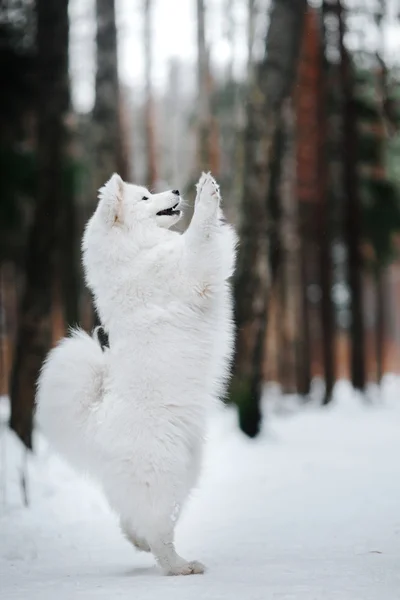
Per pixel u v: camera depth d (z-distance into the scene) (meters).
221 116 33.03
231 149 29.69
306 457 17.33
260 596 6.39
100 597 6.52
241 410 20.27
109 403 7.95
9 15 23.11
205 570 7.75
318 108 31.78
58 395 8.05
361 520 10.55
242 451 18.31
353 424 24.20
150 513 7.75
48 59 17.92
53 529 10.61
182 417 7.95
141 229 8.54
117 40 22.16
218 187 8.19
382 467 15.69
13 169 25.45
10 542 9.67
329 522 10.55
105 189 8.59
